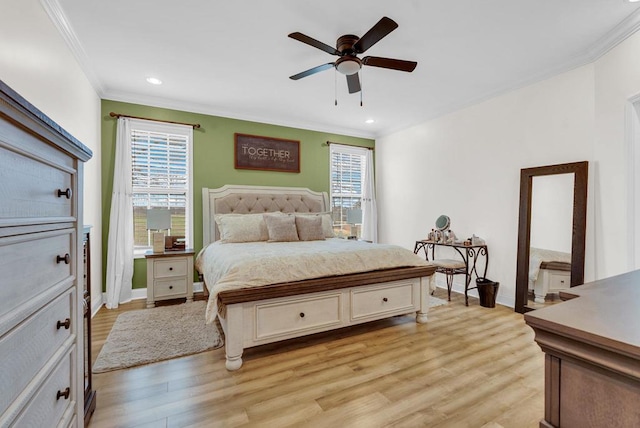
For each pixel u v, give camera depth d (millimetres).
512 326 2791
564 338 570
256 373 1971
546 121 3051
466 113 3902
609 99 2500
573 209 2791
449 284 3635
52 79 2162
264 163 4492
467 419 1530
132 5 2059
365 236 5367
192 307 3303
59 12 2119
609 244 2514
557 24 2271
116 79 3211
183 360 2135
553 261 2949
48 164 875
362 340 2488
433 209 4391
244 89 3496
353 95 3688
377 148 5484
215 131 4168
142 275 3742
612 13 2139
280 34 2408
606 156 2537
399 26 2301
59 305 960
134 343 2381
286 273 2232
